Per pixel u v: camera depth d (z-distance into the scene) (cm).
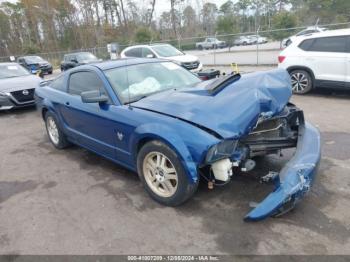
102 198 365
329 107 696
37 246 290
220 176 301
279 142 350
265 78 328
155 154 327
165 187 331
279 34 2031
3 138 657
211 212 317
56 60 3394
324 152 445
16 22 5762
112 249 278
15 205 367
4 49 5650
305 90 828
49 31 5334
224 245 270
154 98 366
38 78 977
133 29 5147
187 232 291
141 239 287
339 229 278
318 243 263
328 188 345
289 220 294
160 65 457
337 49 757
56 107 502
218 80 346
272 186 355
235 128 292
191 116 307
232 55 2203
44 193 390
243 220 299
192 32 5372
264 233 280
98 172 438
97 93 375
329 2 5359
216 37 2155
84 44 5222
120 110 365
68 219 328
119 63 442
